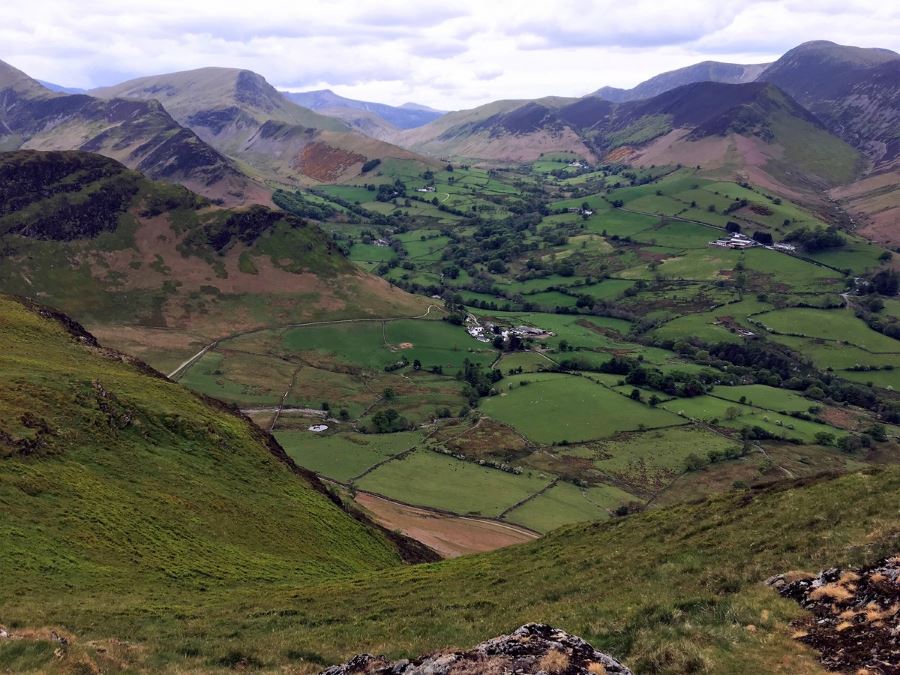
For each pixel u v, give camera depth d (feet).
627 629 93.30
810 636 84.07
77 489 194.49
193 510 219.41
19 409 222.48
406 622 122.72
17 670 82.02
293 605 148.56
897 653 74.38
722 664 77.56
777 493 162.50
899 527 105.91
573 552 171.32
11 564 146.51
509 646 76.74
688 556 128.67
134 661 95.61
